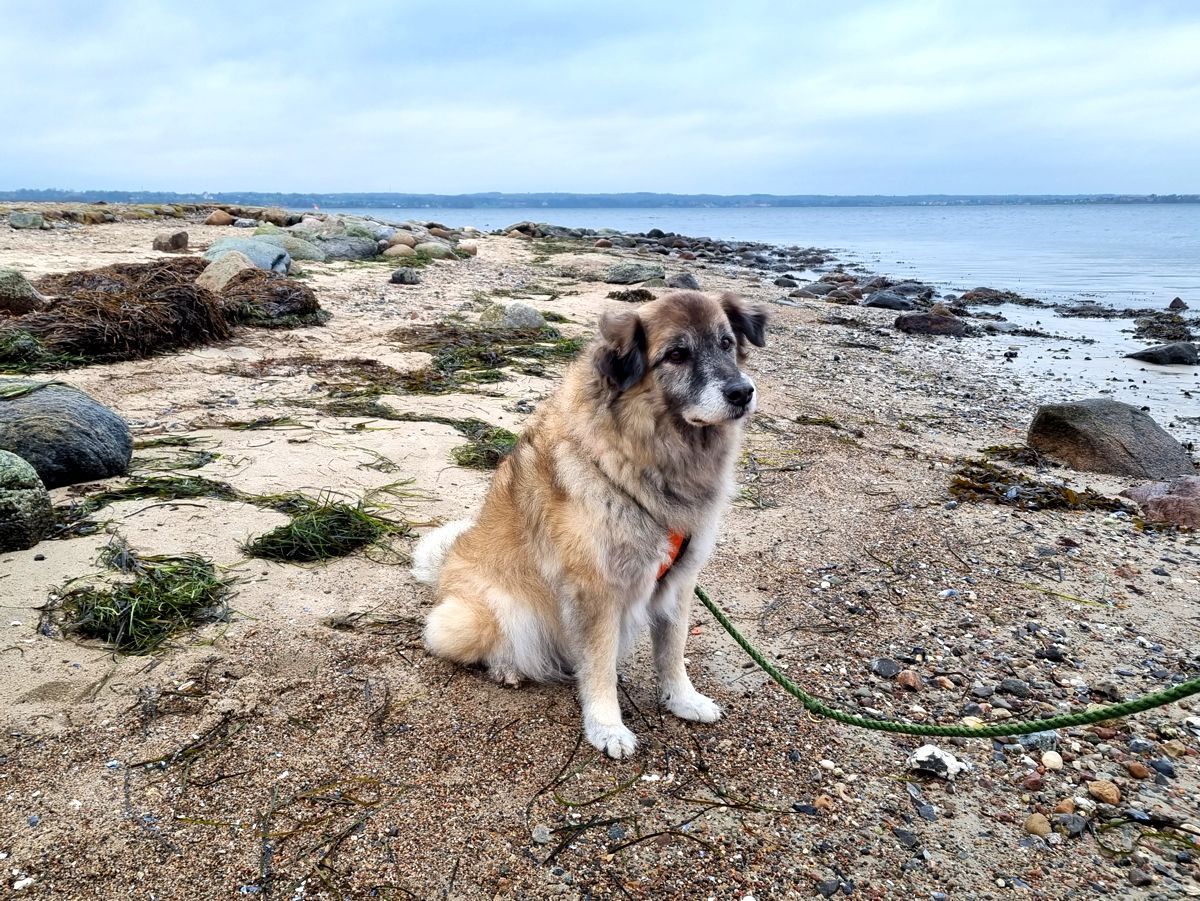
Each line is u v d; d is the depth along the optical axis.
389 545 2.18
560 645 1.71
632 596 1.58
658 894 1.25
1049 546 2.42
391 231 10.16
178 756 1.42
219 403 3.20
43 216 9.28
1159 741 1.61
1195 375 5.59
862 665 1.83
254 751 1.45
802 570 2.23
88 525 2.11
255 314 4.51
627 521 1.53
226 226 10.56
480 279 7.68
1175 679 1.80
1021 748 1.58
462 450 2.83
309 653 1.71
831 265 14.92
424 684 1.67
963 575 2.23
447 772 1.45
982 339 7.00
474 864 1.28
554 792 1.43
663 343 1.54
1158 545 2.46
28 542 1.98
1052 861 1.34
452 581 1.78
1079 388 5.12
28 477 2.00
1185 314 8.56
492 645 1.69
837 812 1.42
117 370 3.47
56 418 2.32
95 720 1.48
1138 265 14.75
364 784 1.41
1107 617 2.04
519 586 1.68
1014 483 2.91
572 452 1.56
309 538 2.09
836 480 2.89
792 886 1.28
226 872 1.24
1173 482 2.88
